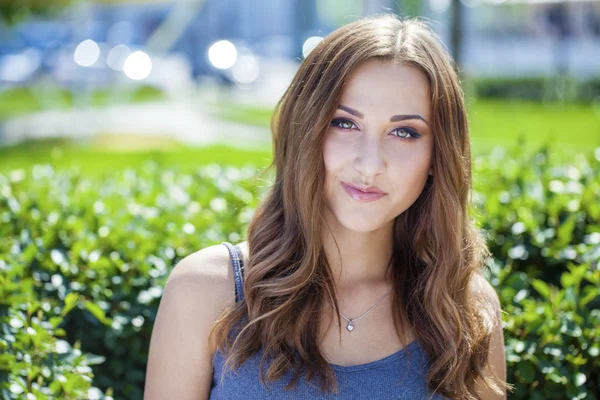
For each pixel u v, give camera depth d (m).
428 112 1.93
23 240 2.74
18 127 12.46
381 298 2.06
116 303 2.60
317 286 1.98
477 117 14.12
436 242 2.07
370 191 1.90
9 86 14.99
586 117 14.38
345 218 1.93
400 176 1.91
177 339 1.96
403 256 2.13
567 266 2.95
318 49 1.96
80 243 2.73
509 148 4.19
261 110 15.12
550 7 20.25
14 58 18.86
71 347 2.53
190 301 1.96
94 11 23.19
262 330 1.92
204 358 1.96
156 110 14.14
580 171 3.53
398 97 1.88
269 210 2.07
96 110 13.78
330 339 2.00
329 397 1.89
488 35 20.86
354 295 2.06
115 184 3.68
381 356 2.00
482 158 3.90
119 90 14.21
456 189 2.03
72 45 15.55
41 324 2.29
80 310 2.61
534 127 12.79
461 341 2.05
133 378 2.57
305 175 1.92
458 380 2.02
